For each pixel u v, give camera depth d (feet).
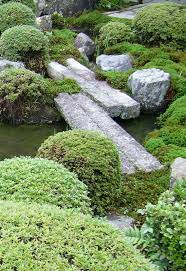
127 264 7.59
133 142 18.26
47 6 38.37
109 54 29.17
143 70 23.54
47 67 26.86
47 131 21.20
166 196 11.67
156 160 16.97
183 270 10.48
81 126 19.63
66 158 13.70
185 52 28.35
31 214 8.05
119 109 21.39
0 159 18.53
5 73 22.43
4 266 6.95
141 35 30.17
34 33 26.73
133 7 42.19
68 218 8.20
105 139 14.57
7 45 26.58
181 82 23.08
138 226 13.47
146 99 22.39
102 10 40.93
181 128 19.36
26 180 11.28
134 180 15.75
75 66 26.66
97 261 7.43
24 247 7.26
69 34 33.71
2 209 8.16
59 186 11.34
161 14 29.55
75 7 39.63
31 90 21.75
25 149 19.51
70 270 7.09
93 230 8.05
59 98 22.39
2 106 21.77
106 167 13.85
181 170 13.97
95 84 23.98
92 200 13.76
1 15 30.48
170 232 10.36
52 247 7.44
